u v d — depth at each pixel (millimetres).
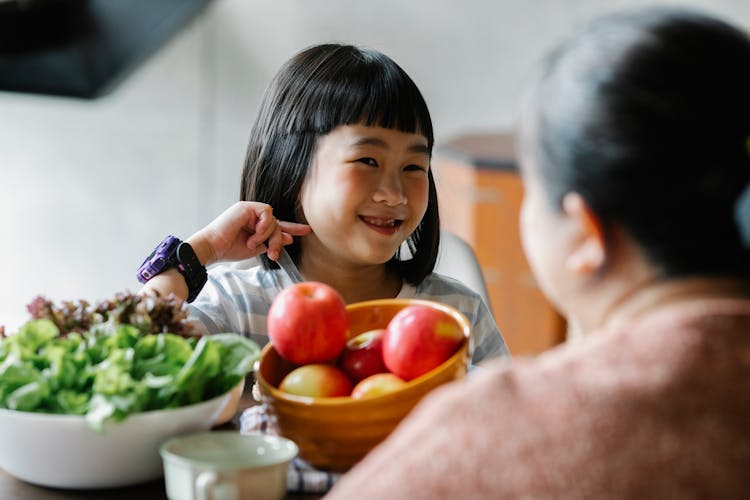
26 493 999
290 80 1484
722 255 724
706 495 655
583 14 3947
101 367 982
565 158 725
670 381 677
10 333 1159
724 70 708
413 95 1424
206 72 4133
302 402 982
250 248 1447
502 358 1557
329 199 1421
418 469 703
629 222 721
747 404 672
